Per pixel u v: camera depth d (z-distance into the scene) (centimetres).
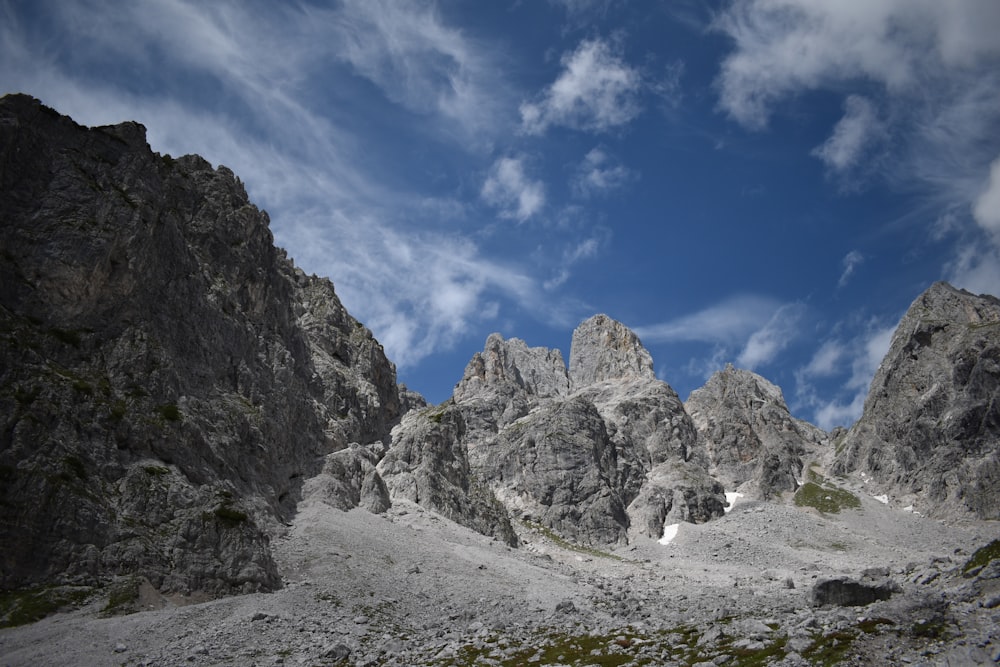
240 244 17800
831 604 7581
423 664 7444
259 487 13875
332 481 16188
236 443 13925
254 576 10594
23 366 11250
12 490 9794
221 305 15975
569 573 16262
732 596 13238
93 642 8181
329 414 19000
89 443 11050
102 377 12219
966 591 6525
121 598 9350
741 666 5828
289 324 19312
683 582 17312
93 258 12775
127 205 13812
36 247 12562
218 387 14675
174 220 15200
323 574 11806
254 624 8944
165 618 8925
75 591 9325
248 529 11112
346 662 7794
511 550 16888
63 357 11994
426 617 10550
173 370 13312
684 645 6794
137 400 12150
